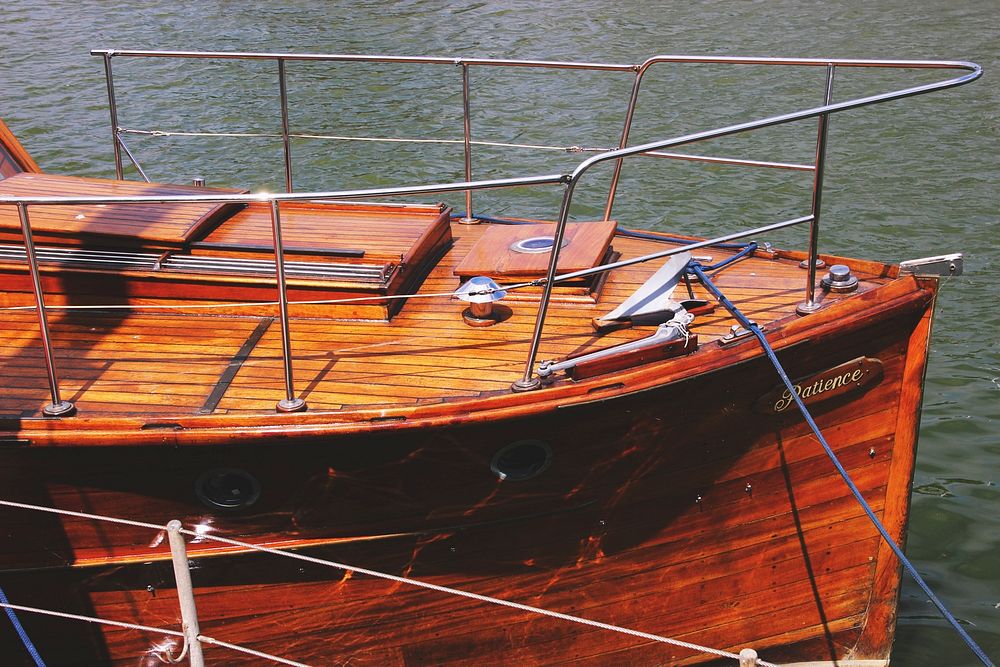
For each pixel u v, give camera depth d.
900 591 6.00
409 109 15.27
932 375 8.59
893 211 11.66
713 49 18.62
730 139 13.95
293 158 13.38
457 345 4.96
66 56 17.98
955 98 15.35
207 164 13.20
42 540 4.63
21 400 4.54
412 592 4.96
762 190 12.23
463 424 4.41
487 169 13.05
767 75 16.64
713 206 11.84
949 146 13.55
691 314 4.96
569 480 4.80
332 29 20.27
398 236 5.61
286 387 4.44
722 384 4.74
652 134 14.17
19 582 4.75
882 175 12.66
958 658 5.95
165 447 4.35
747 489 5.09
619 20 20.75
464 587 5.00
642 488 4.91
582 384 4.55
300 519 4.69
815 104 15.23
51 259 5.27
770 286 5.39
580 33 19.80
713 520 5.12
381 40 19.44
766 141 13.86
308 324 5.16
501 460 4.67
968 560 6.70
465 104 6.34
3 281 5.27
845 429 5.12
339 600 4.93
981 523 6.99
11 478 4.47
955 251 10.73
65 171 12.84
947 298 9.78
